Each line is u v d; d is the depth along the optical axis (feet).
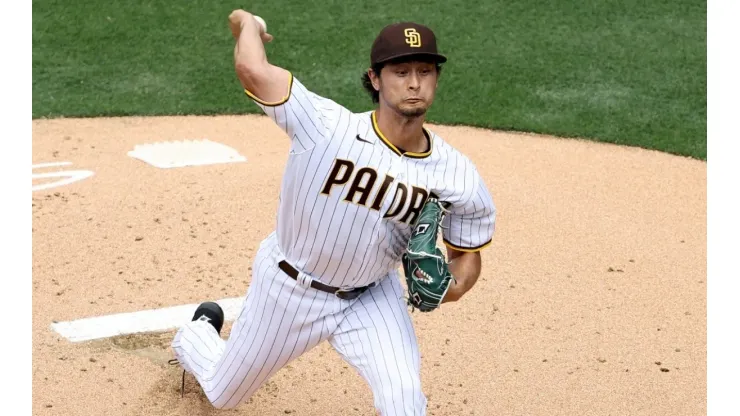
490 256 92.02
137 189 104.42
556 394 69.87
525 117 135.33
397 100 48.70
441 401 68.39
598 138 129.18
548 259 91.97
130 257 88.48
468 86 144.66
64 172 109.29
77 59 150.61
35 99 136.36
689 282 88.17
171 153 116.88
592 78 148.56
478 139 127.24
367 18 166.91
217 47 156.25
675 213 104.99
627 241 96.89
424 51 47.88
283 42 157.28
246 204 101.30
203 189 104.94
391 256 53.06
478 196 52.54
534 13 170.60
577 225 100.32
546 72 150.10
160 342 74.59
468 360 73.87
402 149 50.67
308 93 49.75
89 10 166.20
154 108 135.23
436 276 50.78
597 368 73.51
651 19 169.17
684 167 119.85
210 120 131.64
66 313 78.07
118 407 65.67
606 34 163.43
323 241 51.01
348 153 49.34
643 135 130.41
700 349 76.54
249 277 85.76
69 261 87.04
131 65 149.69
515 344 76.54
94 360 71.26
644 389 70.85
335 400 67.97
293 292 53.47
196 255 89.56
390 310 54.29
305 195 50.08
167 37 158.81
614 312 82.23
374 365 52.75
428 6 172.24
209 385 59.72
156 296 81.61
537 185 111.45
